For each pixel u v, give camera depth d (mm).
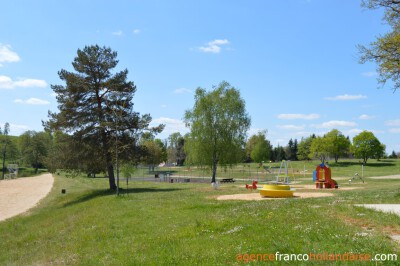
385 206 14055
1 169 126000
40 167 138875
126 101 39438
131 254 10703
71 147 37781
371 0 21750
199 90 52906
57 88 38188
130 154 38312
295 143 146875
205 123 51750
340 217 11773
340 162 114938
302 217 12289
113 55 39594
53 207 36188
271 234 10289
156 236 12680
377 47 21688
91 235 15273
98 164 39094
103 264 10281
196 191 31672
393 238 8812
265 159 102812
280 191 24125
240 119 53031
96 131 38219
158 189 38500
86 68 38562
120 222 16922
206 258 8984
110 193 36125
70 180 74062
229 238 10625
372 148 106250
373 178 52562
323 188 34812
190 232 12289
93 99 39062
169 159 134875
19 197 48031
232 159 52438
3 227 26844
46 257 13766
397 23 21531
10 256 16719
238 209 16469
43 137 128250
